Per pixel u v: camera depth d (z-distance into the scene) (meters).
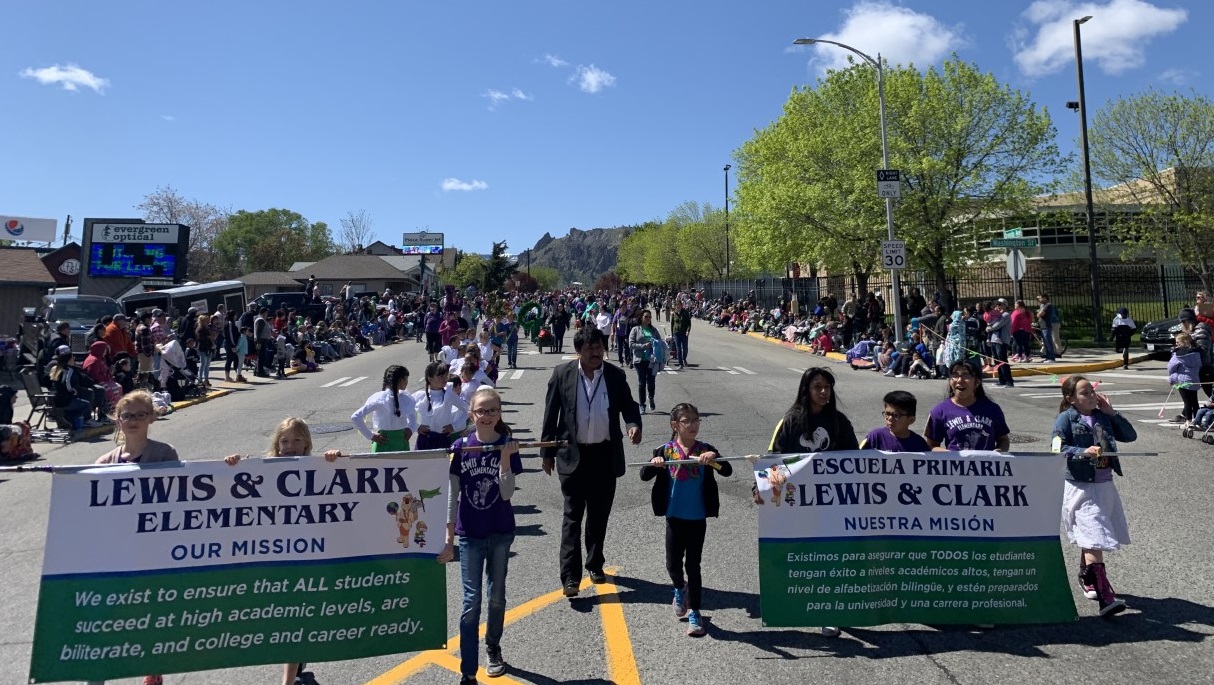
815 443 5.12
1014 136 27.62
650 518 7.43
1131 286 31.14
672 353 23.12
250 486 4.21
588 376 5.68
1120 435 5.18
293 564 4.24
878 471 4.95
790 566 4.83
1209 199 26.86
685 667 4.39
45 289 33.53
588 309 28.06
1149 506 7.36
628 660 4.48
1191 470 8.72
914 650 4.59
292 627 4.20
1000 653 4.52
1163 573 5.68
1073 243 34.84
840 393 15.87
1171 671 4.22
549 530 7.08
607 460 5.66
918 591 4.88
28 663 4.53
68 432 12.47
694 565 4.89
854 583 4.83
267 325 21.03
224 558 4.15
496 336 15.37
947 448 5.37
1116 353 22.67
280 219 95.50
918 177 27.92
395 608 4.34
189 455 10.66
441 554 4.38
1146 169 27.66
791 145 32.50
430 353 24.88
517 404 15.20
